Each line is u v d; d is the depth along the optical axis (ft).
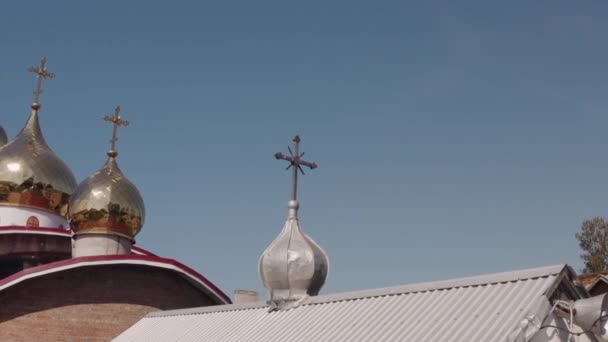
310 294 55.31
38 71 114.62
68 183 107.76
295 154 59.93
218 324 58.59
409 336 40.06
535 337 35.42
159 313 73.82
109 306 80.59
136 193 96.37
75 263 78.64
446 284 44.01
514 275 40.16
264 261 56.39
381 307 45.96
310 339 46.21
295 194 58.95
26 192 103.14
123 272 82.43
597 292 62.85
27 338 75.66
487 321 37.22
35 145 107.65
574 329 36.47
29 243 96.53
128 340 67.92
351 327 45.09
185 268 83.87
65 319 77.97
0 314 75.00
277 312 54.54
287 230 57.36
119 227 93.61
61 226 105.91
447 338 37.73
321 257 56.03
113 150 98.12
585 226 146.82
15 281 75.20
